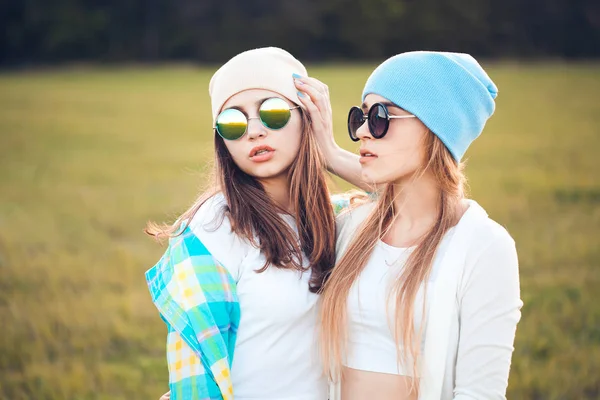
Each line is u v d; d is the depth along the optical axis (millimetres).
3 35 60344
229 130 2629
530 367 4773
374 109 2461
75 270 7316
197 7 61812
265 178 2764
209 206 2650
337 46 60656
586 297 5992
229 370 2449
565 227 8422
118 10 62062
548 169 12828
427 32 59594
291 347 2590
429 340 2375
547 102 25625
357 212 2826
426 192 2568
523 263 7027
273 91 2662
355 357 2559
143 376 4895
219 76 2711
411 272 2441
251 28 60594
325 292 2600
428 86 2418
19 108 27578
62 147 18016
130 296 6512
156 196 11398
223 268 2521
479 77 2508
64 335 5637
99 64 60156
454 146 2453
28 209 10562
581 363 4816
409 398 2463
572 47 59562
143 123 23438
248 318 2547
